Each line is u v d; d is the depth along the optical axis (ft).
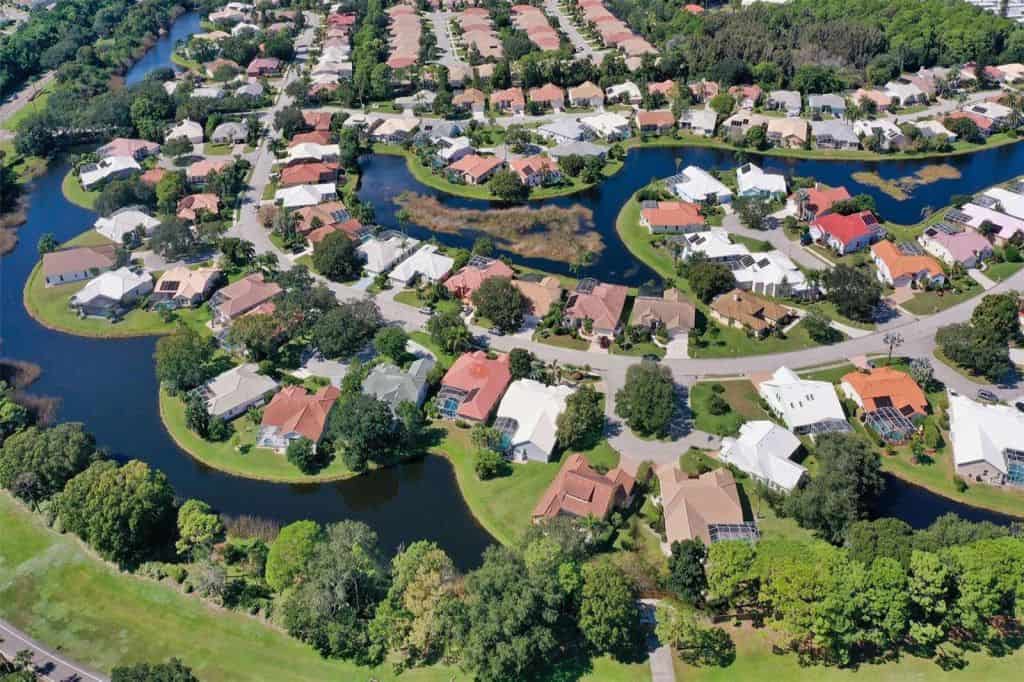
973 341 494.18
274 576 361.30
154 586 377.30
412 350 539.29
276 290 597.11
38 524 413.39
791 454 434.30
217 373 522.88
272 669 336.90
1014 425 434.71
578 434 447.42
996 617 342.23
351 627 342.85
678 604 353.31
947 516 369.91
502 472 441.68
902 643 335.06
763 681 323.37
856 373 483.51
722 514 393.09
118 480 390.42
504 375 498.69
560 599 328.70
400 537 407.64
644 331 545.44
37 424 487.61
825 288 573.74
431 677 330.13
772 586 329.11
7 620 363.15
